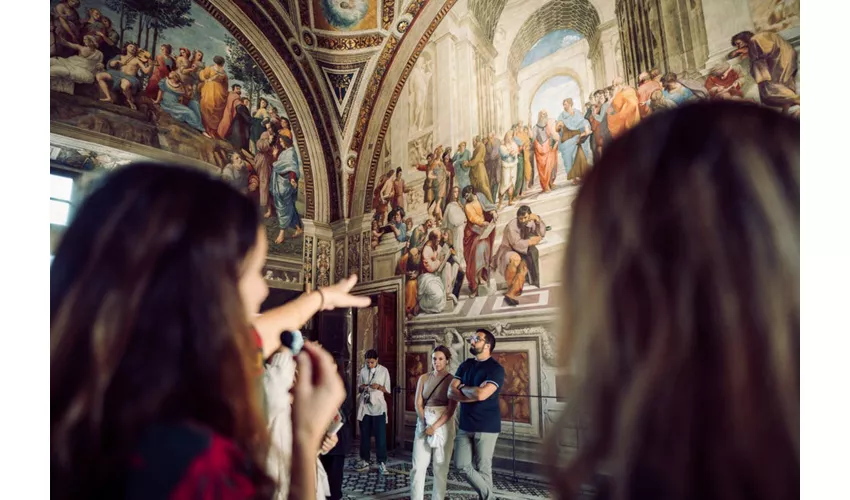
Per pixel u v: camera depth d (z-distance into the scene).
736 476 0.42
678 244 0.49
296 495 0.84
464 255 9.83
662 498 0.44
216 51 11.20
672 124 0.56
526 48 9.56
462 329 9.55
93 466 0.56
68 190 8.91
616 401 0.49
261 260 0.82
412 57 11.63
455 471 7.85
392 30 11.73
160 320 0.62
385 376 8.52
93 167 9.21
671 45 7.65
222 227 0.71
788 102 6.52
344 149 12.55
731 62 7.06
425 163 10.96
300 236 12.05
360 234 12.05
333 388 0.93
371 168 12.15
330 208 12.66
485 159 9.82
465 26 10.66
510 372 8.70
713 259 0.46
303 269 11.96
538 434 8.12
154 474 0.56
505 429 8.55
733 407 0.43
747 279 0.45
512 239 9.10
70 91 9.13
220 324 0.66
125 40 9.92
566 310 0.59
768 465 0.42
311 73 12.38
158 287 0.63
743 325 0.44
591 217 0.58
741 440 0.42
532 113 9.23
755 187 0.48
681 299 0.47
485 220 9.59
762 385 0.43
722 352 0.44
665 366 0.46
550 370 8.17
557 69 9.03
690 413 0.45
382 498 6.50
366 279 11.70
